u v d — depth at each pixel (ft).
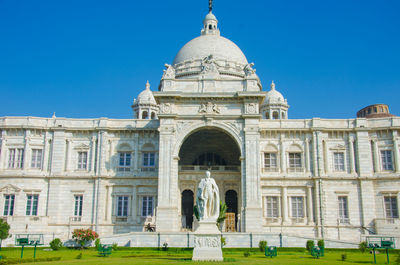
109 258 117.70
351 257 129.29
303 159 211.82
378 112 286.46
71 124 217.15
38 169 210.79
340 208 205.46
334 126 214.48
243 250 156.04
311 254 130.82
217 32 296.51
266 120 216.13
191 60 268.82
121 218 206.39
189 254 139.64
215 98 192.03
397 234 190.60
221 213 168.35
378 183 205.36
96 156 213.66
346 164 210.38
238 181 207.82
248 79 196.24
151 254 138.31
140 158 214.07
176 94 189.88
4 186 203.21
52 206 204.95
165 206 179.83
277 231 201.26
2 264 97.55
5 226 165.89
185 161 223.71
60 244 157.48
